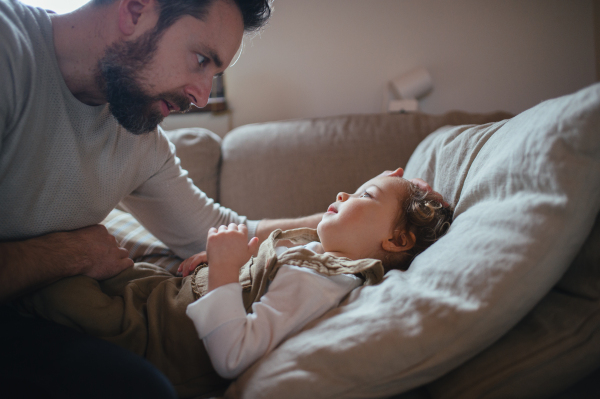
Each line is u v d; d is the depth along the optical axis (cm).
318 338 60
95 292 78
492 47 168
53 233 80
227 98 179
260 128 153
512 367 56
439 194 87
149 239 118
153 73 79
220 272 70
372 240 85
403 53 171
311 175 141
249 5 83
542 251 55
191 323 75
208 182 145
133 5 74
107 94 80
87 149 83
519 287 55
